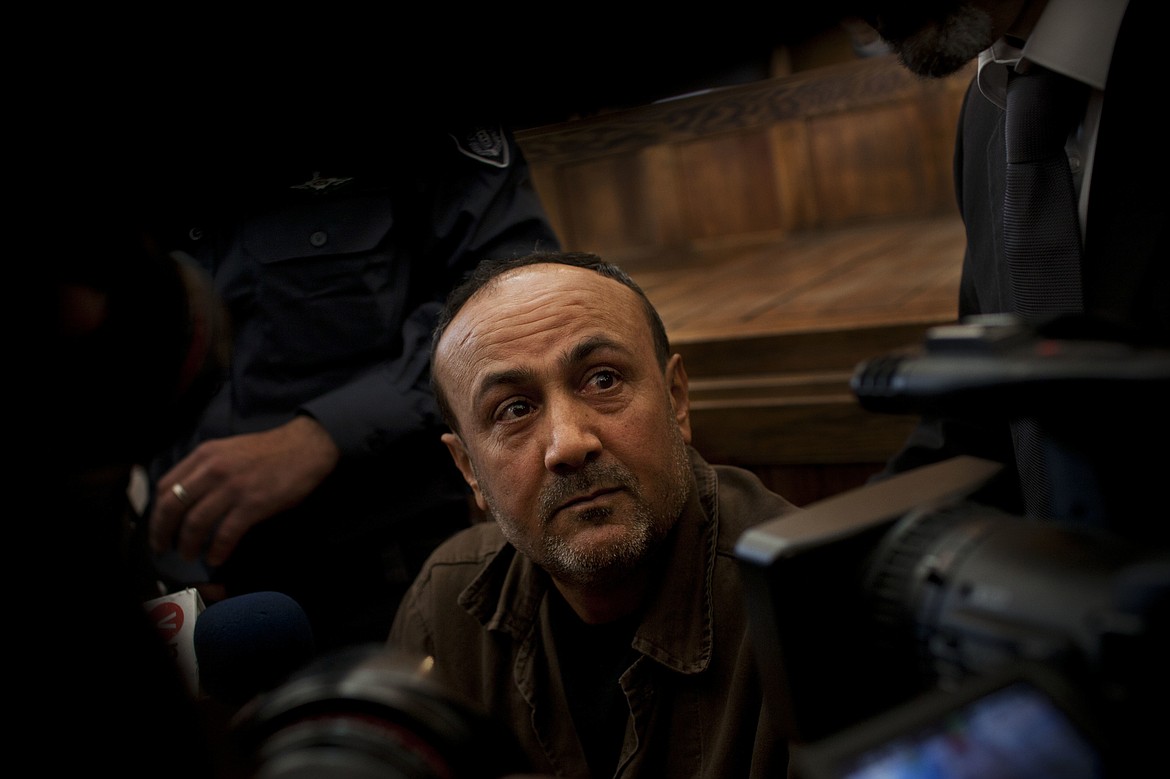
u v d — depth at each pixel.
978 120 1.16
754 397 2.43
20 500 0.40
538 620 1.05
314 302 1.35
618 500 0.94
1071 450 0.51
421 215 1.37
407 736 0.48
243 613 0.88
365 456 1.31
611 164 4.94
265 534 1.36
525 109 0.35
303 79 0.39
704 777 0.94
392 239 1.36
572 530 0.94
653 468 0.95
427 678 0.51
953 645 0.49
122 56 0.39
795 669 0.55
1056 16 0.94
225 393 1.38
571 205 5.06
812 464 2.32
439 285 1.42
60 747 0.38
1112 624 0.42
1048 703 0.43
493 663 1.07
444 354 1.02
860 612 0.55
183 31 0.38
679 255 4.98
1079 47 0.93
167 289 0.49
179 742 0.41
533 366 0.94
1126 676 0.42
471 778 0.48
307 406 1.31
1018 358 0.47
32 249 0.41
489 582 1.08
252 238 1.32
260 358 1.37
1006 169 1.01
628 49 0.31
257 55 0.38
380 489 1.37
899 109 4.64
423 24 0.35
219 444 1.24
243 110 0.39
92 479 0.46
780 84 2.79
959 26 0.88
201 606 0.98
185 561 1.23
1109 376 0.43
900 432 2.20
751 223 4.98
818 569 0.55
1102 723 0.43
